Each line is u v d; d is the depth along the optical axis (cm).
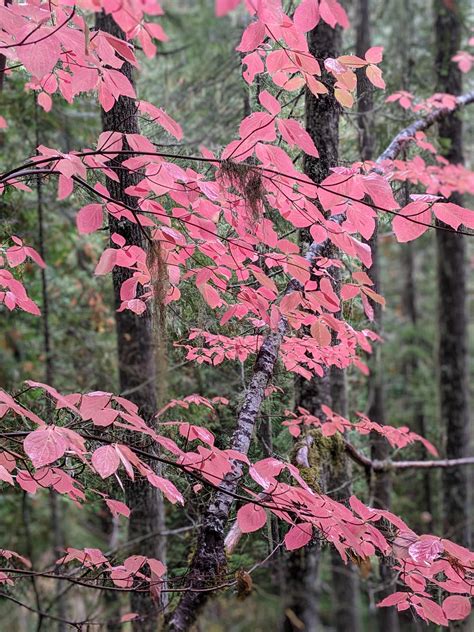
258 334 265
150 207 192
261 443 299
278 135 265
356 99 303
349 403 466
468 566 165
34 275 477
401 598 176
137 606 343
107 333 512
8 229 316
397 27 562
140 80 452
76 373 487
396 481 557
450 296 630
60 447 136
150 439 235
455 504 603
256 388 228
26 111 412
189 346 266
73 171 165
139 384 355
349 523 169
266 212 232
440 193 373
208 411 322
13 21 155
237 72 404
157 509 345
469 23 541
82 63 174
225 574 203
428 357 834
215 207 187
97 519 602
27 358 593
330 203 164
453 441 616
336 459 310
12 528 628
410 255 922
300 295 190
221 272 203
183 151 291
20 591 359
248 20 379
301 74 196
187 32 543
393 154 319
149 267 192
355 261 301
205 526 204
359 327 352
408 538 169
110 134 181
